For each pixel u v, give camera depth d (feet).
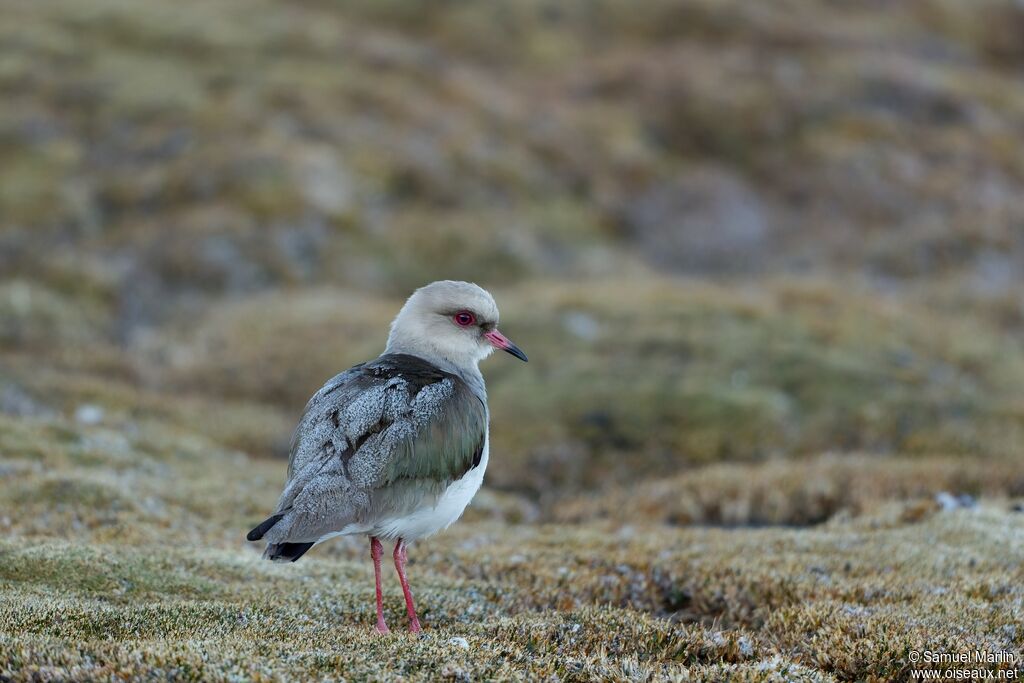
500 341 33.12
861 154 132.36
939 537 39.63
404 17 149.69
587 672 25.54
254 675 22.85
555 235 106.93
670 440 61.52
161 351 78.18
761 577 35.09
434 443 28.22
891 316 81.10
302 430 28.19
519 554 38.96
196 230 95.50
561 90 139.23
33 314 80.07
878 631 28.81
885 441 61.31
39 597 29.01
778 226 120.06
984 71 170.91
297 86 118.42
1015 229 111.96
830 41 161.07
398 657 24.91
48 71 118.32
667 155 130.21
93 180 103.86
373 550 28.68
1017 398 68.69
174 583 32.09
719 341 72.02
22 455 46.75
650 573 36.47
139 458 50.16
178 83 117.91
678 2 162.40
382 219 102.32
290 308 84.79
